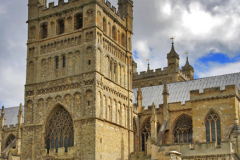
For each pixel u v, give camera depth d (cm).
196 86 8575
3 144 10312
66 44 7269
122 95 7694
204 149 6275
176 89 8781
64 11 7406
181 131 7744
